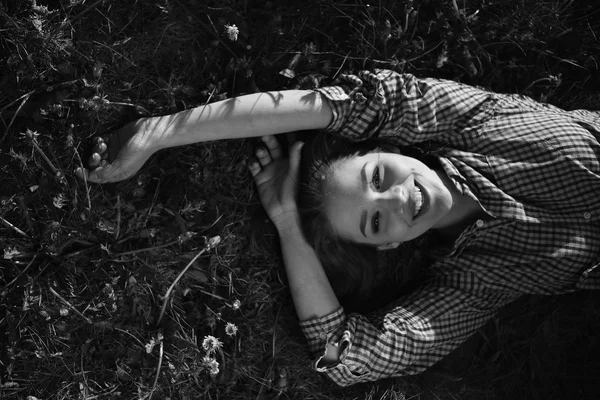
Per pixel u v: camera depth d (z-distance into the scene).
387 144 2.37
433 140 2.44
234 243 2.38
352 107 2.28
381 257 2.55
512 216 2.35
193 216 2.32
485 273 2.43
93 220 2.20
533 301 2.68
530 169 2.38
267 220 2.42
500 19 2.62
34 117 2.14
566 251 2.39
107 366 2.25
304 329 2.37
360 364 2.31
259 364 2.43
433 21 2.53
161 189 2.31
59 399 2.20
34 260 2.16
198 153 2.33
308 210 2.34
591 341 2.69
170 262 2.30
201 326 2.35
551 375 2.69
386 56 2.48
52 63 2.15
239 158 2.38
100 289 2.24
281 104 2.22
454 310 2.43
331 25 2.49
